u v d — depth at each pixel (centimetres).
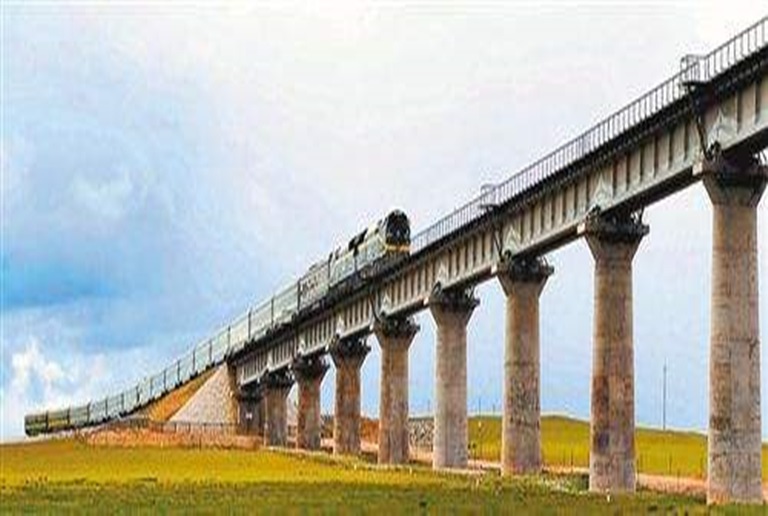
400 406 14050
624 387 9094
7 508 7469
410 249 12888
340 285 14975
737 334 7450
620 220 9131
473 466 13375
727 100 7456
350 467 13062
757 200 7538
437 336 12531
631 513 6756
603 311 9112
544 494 8569
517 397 10781
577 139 9244
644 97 8262
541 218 10144
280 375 19675
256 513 6950
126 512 7138
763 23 7075
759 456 7412
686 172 7881
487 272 11238
